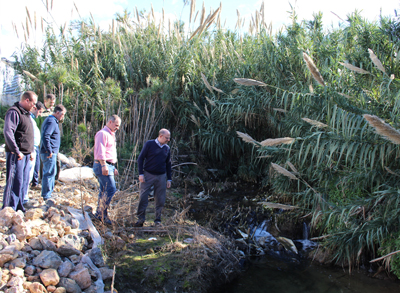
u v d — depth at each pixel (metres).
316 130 4.57
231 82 7.93
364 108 4.34
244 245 4.95
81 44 8.96
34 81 8.08
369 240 4.00
